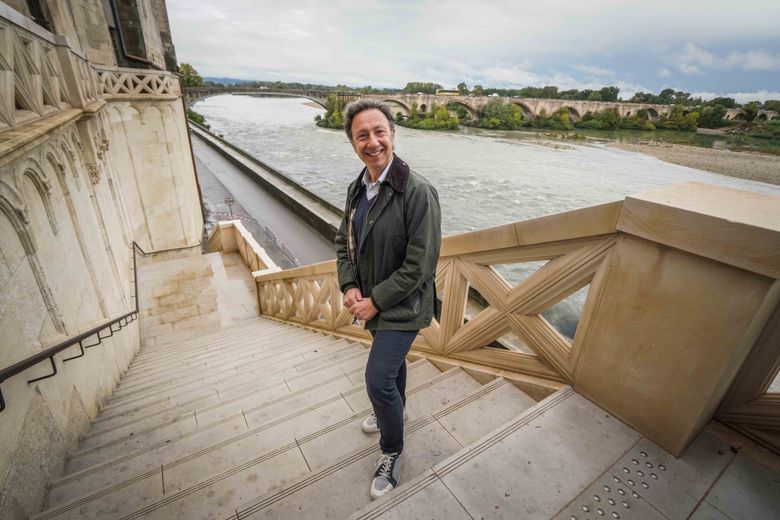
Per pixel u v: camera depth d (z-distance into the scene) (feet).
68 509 5.71
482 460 4.84
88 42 25.11
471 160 162.71
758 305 3.81
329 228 61.11
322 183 128.16
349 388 9.12
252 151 177.88
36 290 7.82
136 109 30.89
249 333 20.92
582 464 4.79
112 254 18.62
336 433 6.68
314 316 17.57
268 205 82.53
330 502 5.01
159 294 29.27
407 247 4.91
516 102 302.66
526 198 111.75
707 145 215.72
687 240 4.16
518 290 6.73
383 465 5.23
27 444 6.25
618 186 124.57
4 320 6.15
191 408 9.72
